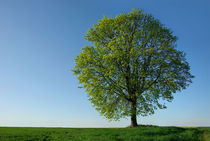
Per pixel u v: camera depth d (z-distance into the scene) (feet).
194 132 66.33
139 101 80.48
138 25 88.94
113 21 90.07
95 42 88.74
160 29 87.10
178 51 83.76
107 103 82.99
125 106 85.20
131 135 57.98
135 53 80.53
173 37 87.04
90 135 60.64
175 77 80.79
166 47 83.20
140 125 86.63
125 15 89.66
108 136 55.83
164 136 53.42
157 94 79.77
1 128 88.74
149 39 86.12
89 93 81.46
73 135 63.26
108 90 82.23
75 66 86.07
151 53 81.41
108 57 79.46
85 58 84.79
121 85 86.12
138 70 80.89
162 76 80.33
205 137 55.93
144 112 79.71
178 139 51.78
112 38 88.48
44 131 75.77
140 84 83.35
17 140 52.26
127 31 87.66
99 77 82.23
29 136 60.03
